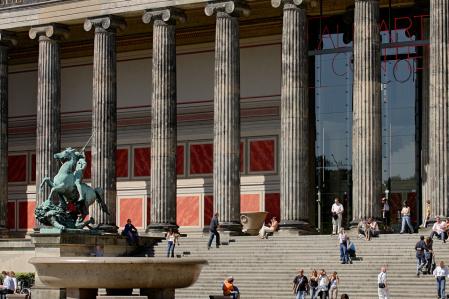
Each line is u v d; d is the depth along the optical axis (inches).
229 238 3002.0
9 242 3358.8
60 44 3663.9
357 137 2957.7
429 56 3144.7
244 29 3629.4
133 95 3843.5
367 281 2500.0
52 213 2719.0
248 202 3592.5
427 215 2913.4
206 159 3683.6
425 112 3319.4
